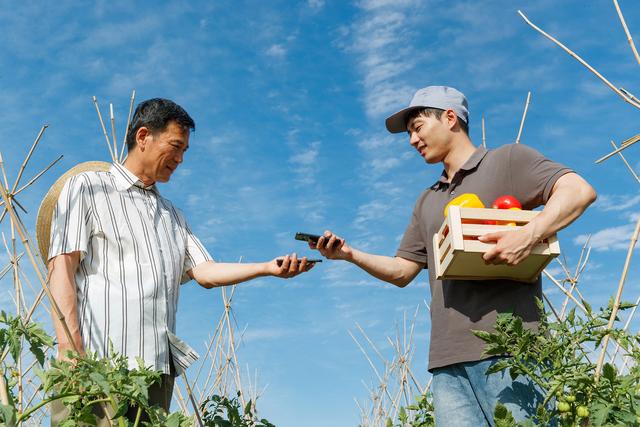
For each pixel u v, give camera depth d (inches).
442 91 102.8
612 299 86.7
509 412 80.3
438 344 96.0
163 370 93.4
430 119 101.8
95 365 77.9
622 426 79.9
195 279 111.0
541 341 86.1
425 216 105.1
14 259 120.0
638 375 83.6
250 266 108.0
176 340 97.0
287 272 106.6
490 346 86.9
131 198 100.3
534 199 93.3
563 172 89.8
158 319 95.3
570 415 84.7
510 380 88.1
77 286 93.7
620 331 85.5
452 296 95.3
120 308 92.4
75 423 78.7
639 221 88.1
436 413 96.8
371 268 108.0
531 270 91.4
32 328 75.7
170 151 101.4
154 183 105.7
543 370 85.7
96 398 82.7
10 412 70.1
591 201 87.2
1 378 75.7
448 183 103.2
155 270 96.9
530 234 85.2
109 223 95.9
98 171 104.9
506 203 91.5
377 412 159.0
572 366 85.3
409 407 122.4
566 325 86.0
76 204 93.8
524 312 91.7
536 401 87.1
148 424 80.2
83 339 90.6
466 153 101.9
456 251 86.7
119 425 79.0
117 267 94.9
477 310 92.8
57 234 92.3
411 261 111.4
